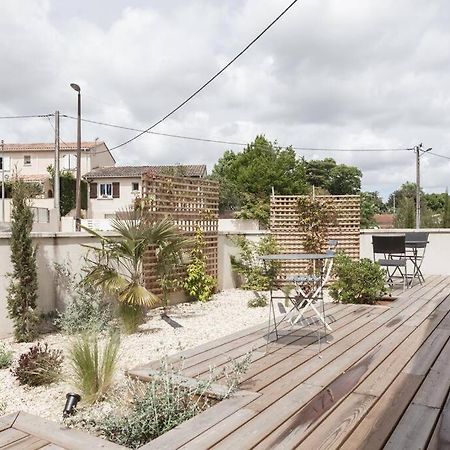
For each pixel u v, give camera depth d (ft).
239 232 32.63
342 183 146.41
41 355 13.07
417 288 26.50
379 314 18.99
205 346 14.47
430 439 7.54
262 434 7.89
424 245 27.86
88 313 18.58
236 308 23.73
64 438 8.09
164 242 20.67
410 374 10.93
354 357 12.55
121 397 10.77
